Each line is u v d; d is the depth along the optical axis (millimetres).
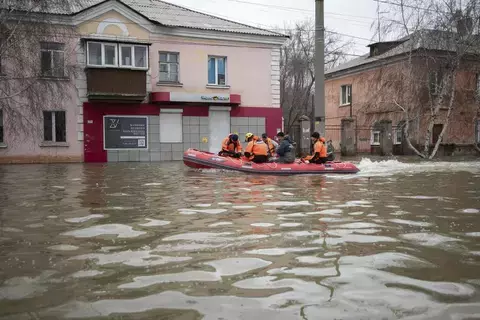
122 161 20500
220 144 22547
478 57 21172
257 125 23375
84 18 19359
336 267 3361
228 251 3834
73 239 4285
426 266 3395
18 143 18656
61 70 17531
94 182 10000
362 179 10781
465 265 3422
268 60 23562
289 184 9594
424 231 4672
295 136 24062
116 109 20328
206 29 21797
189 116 21828
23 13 13898
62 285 2957
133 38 20500
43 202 6766
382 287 2910
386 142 26234
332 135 32031
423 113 22844
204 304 2615
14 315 2461
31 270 3291
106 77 19344
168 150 21406
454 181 10242
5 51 13688
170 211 5953
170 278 3098
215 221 5227
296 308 2551
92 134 19938
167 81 21453
